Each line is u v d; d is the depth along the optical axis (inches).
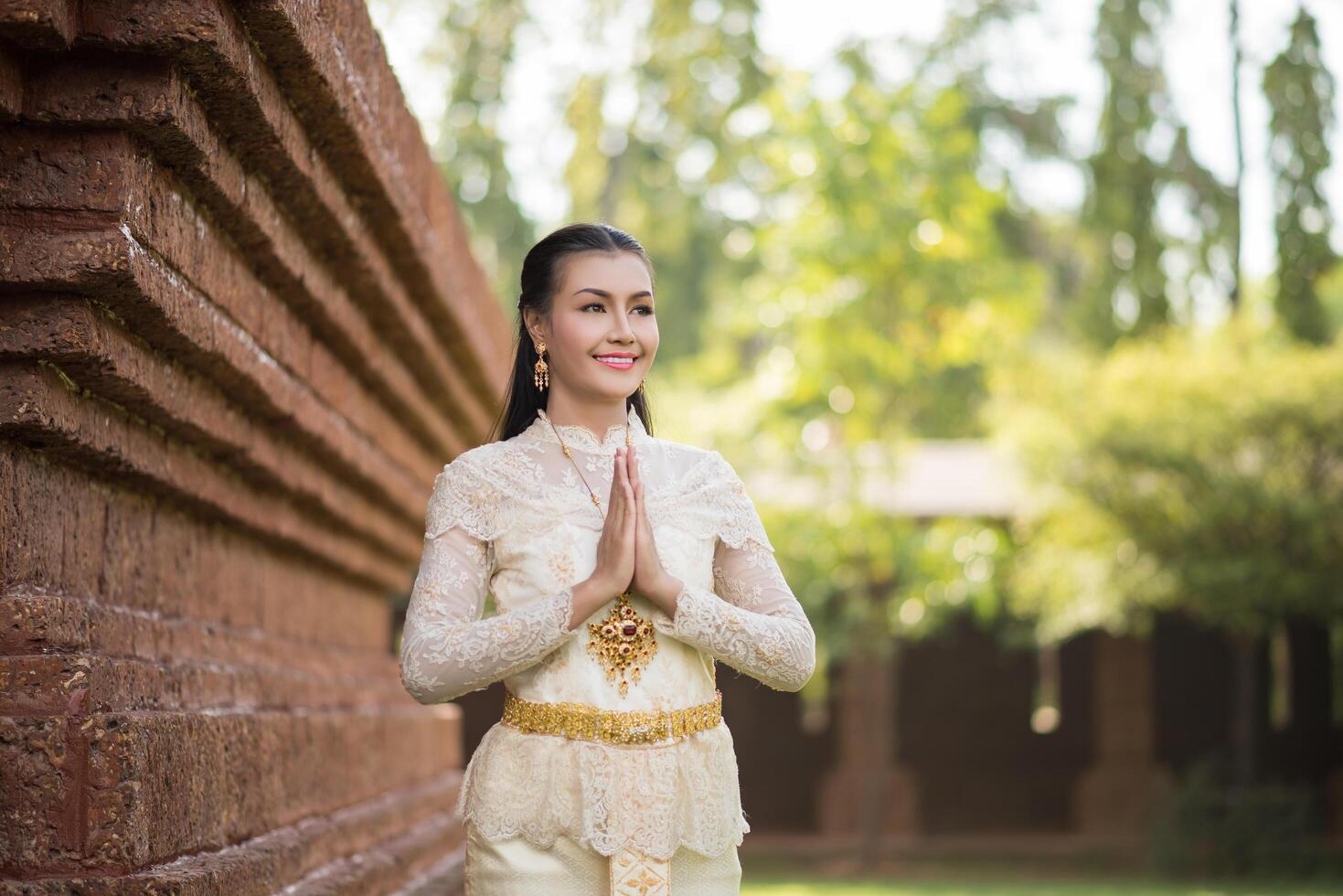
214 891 118.0
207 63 113.0
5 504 112.0
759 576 120.6
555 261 120.3
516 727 114.5
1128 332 911.0
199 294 134.3
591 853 113.3
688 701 115.8
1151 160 922.1
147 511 145.3
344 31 143.6
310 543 215.9
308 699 199.6
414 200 194.5
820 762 843.4
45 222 109.5
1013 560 697.6
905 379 676.1
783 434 676.1
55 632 113.7
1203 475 634.2
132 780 110.8
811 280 659.4
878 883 627.8
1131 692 798.5
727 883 118.0
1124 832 789.2
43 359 111.9
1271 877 657.0
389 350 230.8
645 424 130.0
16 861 107.5
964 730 852.0
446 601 114.2
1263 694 831.7
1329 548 628.1
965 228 684.1
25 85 109.4
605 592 111.0
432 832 244.1
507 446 119.6
